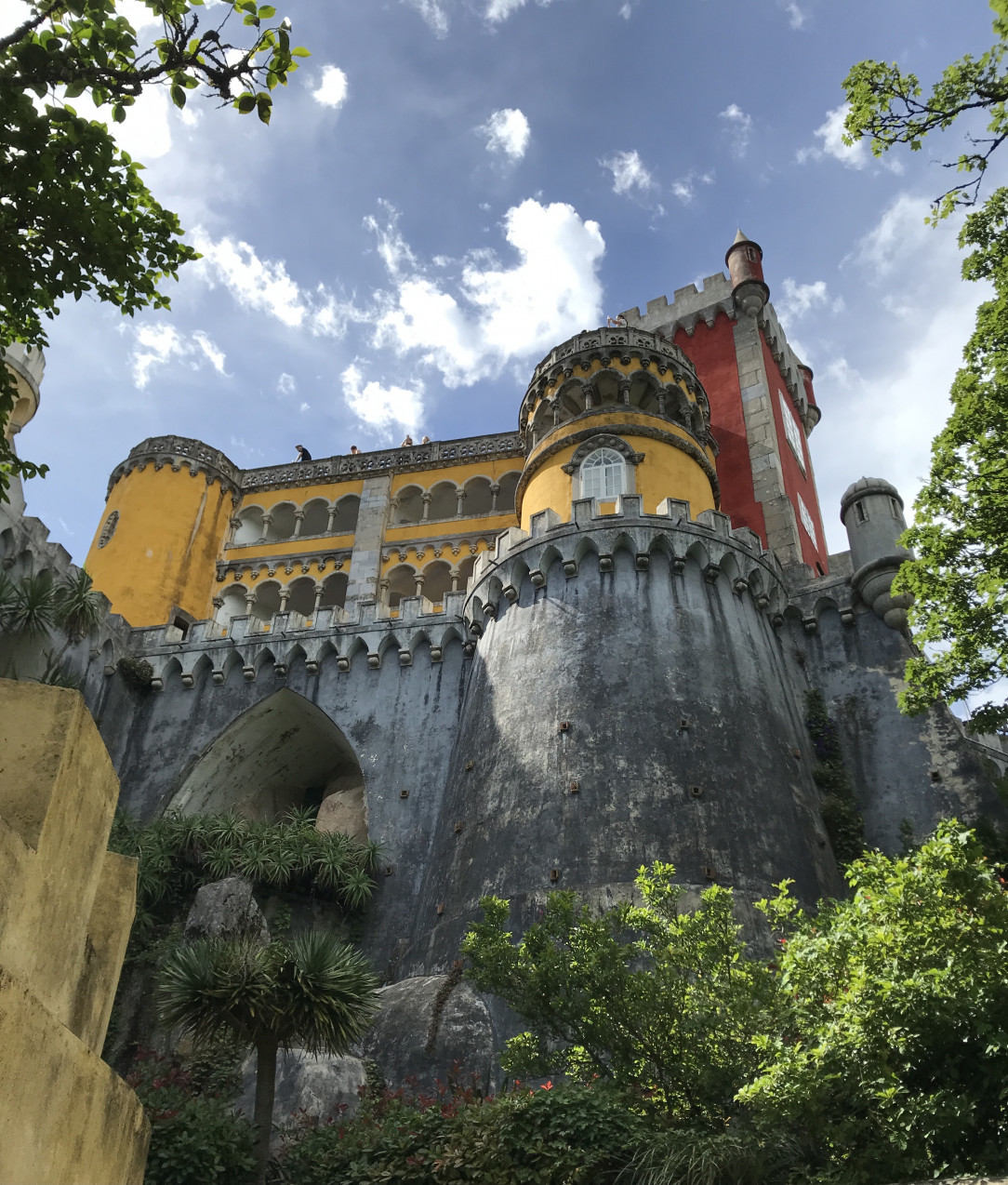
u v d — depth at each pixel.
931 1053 10.41
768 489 38.78
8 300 11.53
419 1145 13.55
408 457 45.75
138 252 11.75
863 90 15.02
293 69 10.37
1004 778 20.31
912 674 19.83
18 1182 5.13
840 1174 10.27
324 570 43.16
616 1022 13.00
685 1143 11.35
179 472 44.75
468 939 14.45
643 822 23.38
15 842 5.69
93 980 7.06
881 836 25.80
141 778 32.25
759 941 21.17
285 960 15.38
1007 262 18.44
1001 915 10.51
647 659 26.52
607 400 35.78
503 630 29.39
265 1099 14.51
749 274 44.81
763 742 25.73
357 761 31.08
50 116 10.45
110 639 33.78
